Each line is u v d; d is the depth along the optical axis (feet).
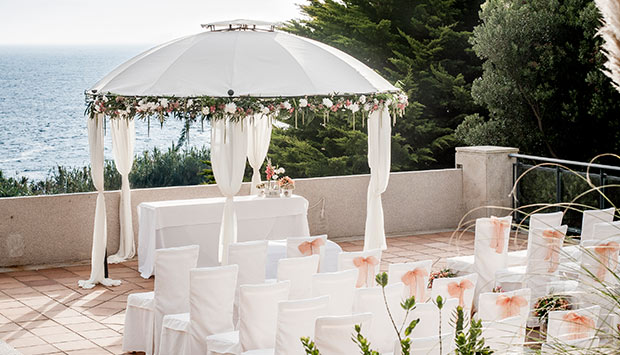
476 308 29.04
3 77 160.66
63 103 162.09
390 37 77.20
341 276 21.47
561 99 63.72
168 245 34.76
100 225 33.99
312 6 82.17
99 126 33.63
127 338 25.29
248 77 30.58
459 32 75.56
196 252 24.41
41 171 138.41
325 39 78.07
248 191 41.78
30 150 147.54
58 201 37.19
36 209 36.73
